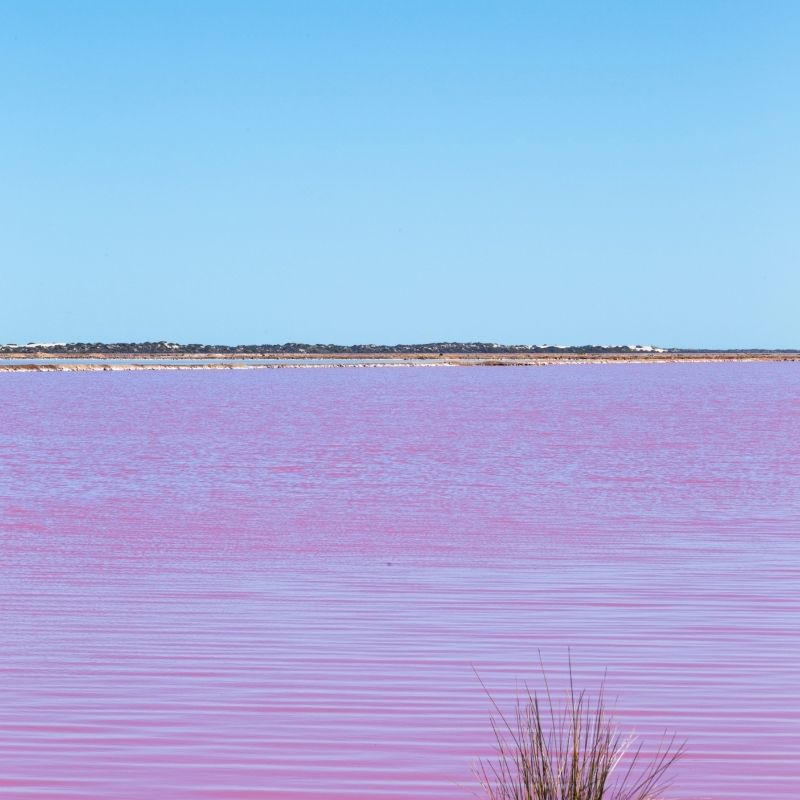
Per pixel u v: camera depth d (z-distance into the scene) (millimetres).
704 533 21656
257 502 26562
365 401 86188
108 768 9320
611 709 10797
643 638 13492
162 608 15125
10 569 18000
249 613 14820
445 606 15242
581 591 16219
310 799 8727
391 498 27266
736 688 11461
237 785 8992
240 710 10766
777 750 9719
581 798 6801
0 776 9141
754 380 146125
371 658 12609
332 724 10375
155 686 11516
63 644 13195
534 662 12469
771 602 15445
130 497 27578
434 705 10938
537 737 7863
